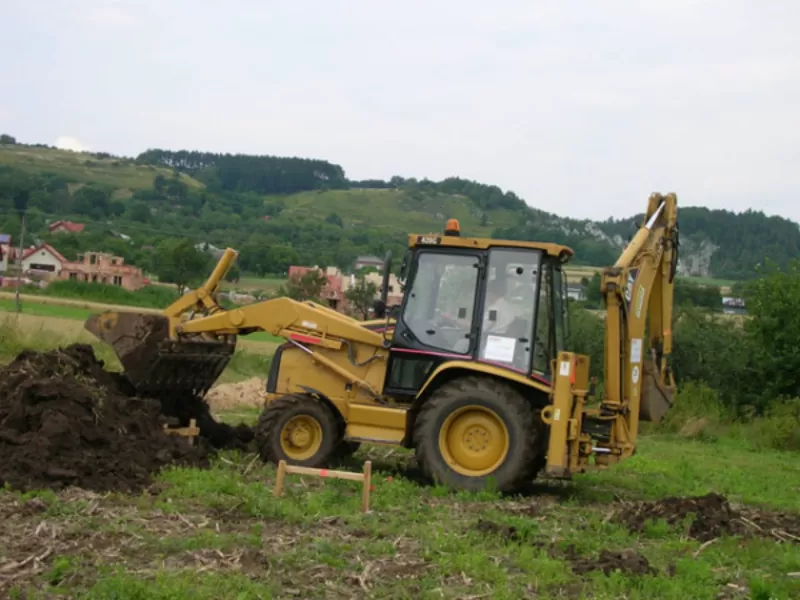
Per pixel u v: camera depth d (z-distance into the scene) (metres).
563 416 10.76
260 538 7.71
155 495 9.09
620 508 10.52
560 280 11.94
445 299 11.58
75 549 7.08
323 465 11.60
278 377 12.09
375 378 11.85
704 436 24.39
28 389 10.15
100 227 89.75
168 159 176.50
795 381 27.11
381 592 6.60
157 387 12.34
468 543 7.97
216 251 72.12
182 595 6.12
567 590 7.01
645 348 12.57
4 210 96.00
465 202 133.62
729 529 9.31
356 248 84.19
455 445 11.08
